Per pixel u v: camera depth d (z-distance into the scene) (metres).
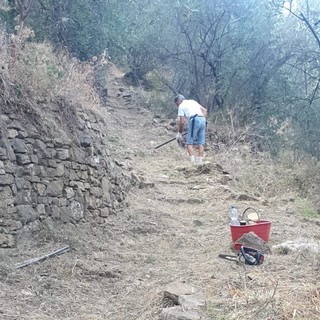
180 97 10.94
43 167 5.66
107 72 18.75
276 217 7.72
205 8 15.43
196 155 11.97
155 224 6.77
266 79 15.12
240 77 15.34
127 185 8.00
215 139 13.46
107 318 3.85
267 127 13.72
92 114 7.25
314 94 12.94
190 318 3.43
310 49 14.03
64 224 5.79
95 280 4.67
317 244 5.75
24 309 3.85
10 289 4.17
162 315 3.62
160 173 10.07
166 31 16.28
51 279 4.50
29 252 4.97
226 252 5.64
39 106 6.00
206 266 5.10
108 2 14.05
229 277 4.56
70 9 13.19
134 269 5.05
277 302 3.65
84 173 6.38
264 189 9.58
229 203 8.41
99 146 6.99
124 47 15.36
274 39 14.94
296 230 6.90
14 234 5.05
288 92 14.39
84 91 7.33
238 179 9.98
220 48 15.51
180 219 7.29
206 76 16.09
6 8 10.21
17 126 5.45
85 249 5.44
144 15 16.09
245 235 5.62
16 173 5.24
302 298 3.77
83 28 13.36
